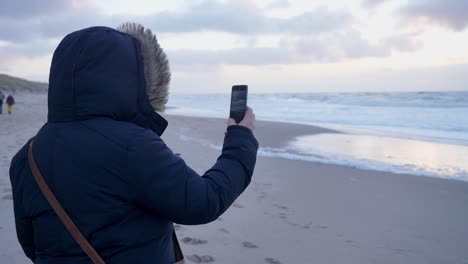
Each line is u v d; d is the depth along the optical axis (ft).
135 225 3.83
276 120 79.97
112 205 3.71
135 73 4.02
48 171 3.87
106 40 3.87
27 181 4.05
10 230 13.51
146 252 3.91
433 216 18.47
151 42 4.31
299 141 45.80
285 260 12.77
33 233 4.47
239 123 4.54
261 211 17.79
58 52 4.02
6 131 39.93
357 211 18.84
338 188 23.36
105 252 3.77
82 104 3.85
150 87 4.22
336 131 56.59
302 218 17.24
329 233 15.56
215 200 3.95
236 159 4.32
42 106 112.47
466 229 16.71
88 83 3.81
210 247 13.26
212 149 36.17
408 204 20.40
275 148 40.11
